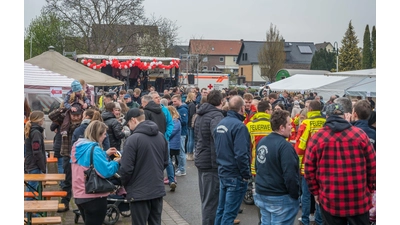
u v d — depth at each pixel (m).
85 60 22.95
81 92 8.48
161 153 5.79
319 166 4.83
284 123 5.18
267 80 66.88
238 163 5.93
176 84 25.98
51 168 11.88
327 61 69.44
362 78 21.42
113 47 40.22
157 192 5.67
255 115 7.59
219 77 37.19
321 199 4.84
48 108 13.11
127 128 9.95
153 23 41.69
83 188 5.82
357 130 4.77
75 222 7.45
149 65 23.95
